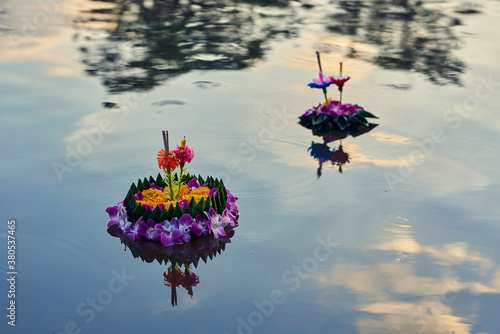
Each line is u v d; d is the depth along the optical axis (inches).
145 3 653.3
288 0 682.2
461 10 642.2
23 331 173.6
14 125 332.2
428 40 525.0
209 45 499.5
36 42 501.0
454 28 566.9
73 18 584.4
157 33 534.3
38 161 288.8
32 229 229.5
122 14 603.2
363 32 548.7
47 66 440.5
